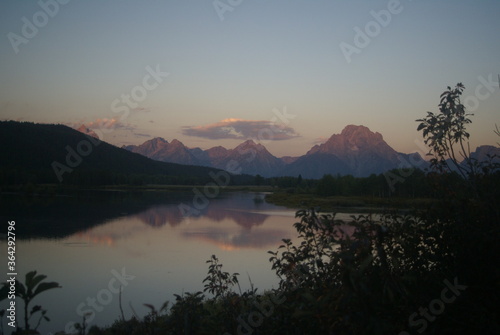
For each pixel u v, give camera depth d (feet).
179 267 59.31
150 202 222.69
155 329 11.43
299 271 12.45
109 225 115.24
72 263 61.62
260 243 86.63
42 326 30.91
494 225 9.71
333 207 168.66
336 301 8.23
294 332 10.92
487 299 9.44
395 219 11.73
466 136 11.78
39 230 99.96
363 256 9.37
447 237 10.93
